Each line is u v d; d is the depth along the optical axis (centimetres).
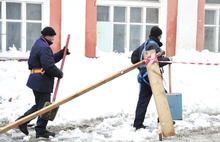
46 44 1330
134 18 2586
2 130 1172
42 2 2403
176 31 2591
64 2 2388
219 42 2734
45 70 1306
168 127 1259
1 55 2311
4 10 2359
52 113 1286
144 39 2600
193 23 2614
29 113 1345
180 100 1497
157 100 1273
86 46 2441
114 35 2552
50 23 2384
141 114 1448
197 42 2638
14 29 2388
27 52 2389
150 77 1287
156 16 2620
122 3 2539
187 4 2600
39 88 1320
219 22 2734
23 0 2377
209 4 2691
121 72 1251
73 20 2402
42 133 1358
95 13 2450
